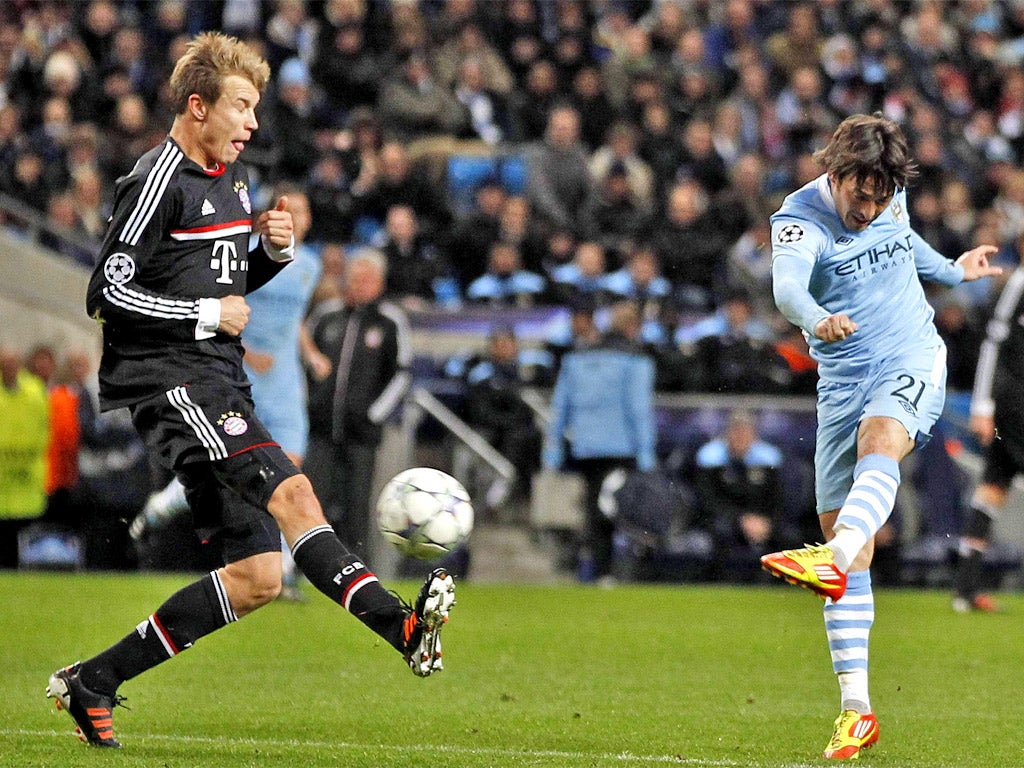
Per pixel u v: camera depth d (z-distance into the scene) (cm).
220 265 2002
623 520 5216
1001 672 3056
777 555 1869
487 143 7262
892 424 2041
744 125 7500
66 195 6444
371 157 6594
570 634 3647
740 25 8075
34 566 5478
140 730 2225
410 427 5566
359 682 2797
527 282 6194
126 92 7025
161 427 1970
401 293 6225
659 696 2659
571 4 7712
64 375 5466
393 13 7456
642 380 5259
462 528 2025
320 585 1886
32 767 1848
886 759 2047
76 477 5425
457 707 2500
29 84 7050
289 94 6819
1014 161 8050
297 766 1886
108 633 3472
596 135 7300
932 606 4516
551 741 2159
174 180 1964
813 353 2189
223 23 7581
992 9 9000
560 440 5338
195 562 5344
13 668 2900
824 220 2100
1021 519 5556
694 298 6384
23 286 6303
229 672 2922
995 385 4309
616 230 6556
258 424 1972
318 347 4666
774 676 2948
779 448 5528
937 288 6400
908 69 7981
